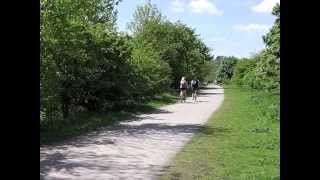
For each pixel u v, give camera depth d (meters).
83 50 19.42
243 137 16.08
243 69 101.25
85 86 23.19
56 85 16.64
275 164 10.88
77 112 23.02
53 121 18.05
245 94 62.38
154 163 10.88
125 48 26.03
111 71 25.19
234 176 9.39
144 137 15.96
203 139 15.55
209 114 27.06
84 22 22.05
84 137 15.55
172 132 17.62
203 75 97.69
